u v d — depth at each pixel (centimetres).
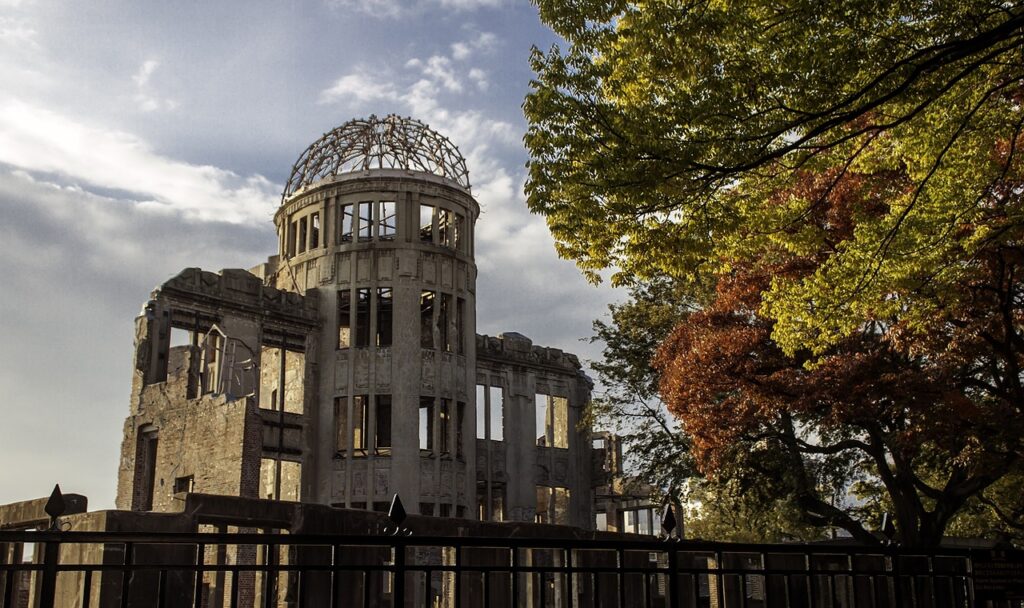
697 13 1286
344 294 4659
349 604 1864
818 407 2680
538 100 1325
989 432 2212
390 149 4716
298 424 4366
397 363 4406
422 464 4353
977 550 1210
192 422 3803
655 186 1275
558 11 1338
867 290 1672
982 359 2367
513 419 5297
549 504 5644
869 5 1241
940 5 1269
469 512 4503
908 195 1661
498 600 2097
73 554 1919
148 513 1948
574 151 1317
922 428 2239
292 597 2112
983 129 1478
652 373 3800
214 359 4188
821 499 3381
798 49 1270
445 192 4684
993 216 1714
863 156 1662
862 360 2352
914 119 1443
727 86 1274
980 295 2038
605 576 2259
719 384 2650
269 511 2198
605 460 5559
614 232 1420
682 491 3778
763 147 1288
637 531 5909
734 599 1961
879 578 1306
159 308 4094
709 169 1279
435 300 4550
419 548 2834
